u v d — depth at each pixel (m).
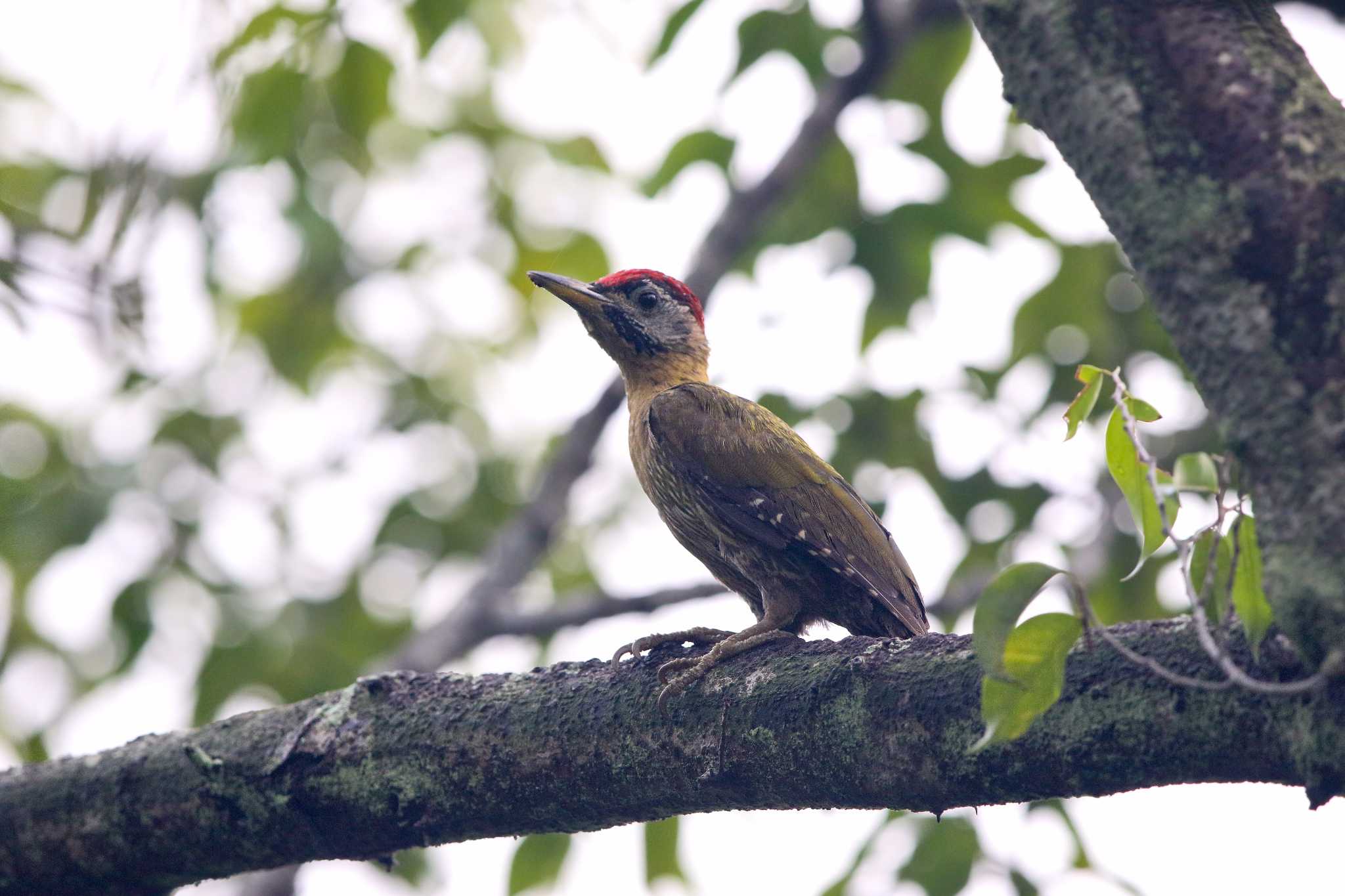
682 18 12.23
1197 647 5.41
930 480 13.41
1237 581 4.97
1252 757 5.23
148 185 8.77
